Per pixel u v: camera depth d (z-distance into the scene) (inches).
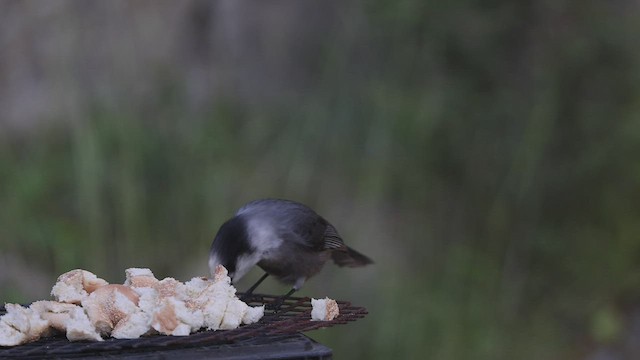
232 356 194.5
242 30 565.6
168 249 462.3
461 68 556.1
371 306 446.6
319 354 197.0
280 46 561.6
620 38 563.2
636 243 531.2
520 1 564.1
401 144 507.8
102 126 482.9
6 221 478.9
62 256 453.4
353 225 481.4
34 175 496.4
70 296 224.5
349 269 456.1
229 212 472.7
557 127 552.1
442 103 528.7
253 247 294.2
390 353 436.1
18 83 535.2
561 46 561.3
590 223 538.0
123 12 549.3
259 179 490.0
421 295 461.1
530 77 558.3
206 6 566.6
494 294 485.1
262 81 552.7
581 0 566.6
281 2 569.3
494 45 558.3
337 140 503.2
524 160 528.7
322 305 222.7
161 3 559.2
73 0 545.0
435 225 508.7
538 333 483.5
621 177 542.6
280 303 270.4
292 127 510.0
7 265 464.4
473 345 450.9
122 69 527.5
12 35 541.3
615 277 523.5
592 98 560.4
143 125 498.3
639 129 544.4
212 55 557.3
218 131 508.7
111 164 464.8
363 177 490.9
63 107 515.5
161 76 534.6
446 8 546.6
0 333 203.3
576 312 513.0
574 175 540.7
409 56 538.9
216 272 228.1
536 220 525.0
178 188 475.8
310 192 488.4
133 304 214.2
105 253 451.5
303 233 304.2
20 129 524.4
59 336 215.5
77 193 481.1
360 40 541.3
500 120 544.1
